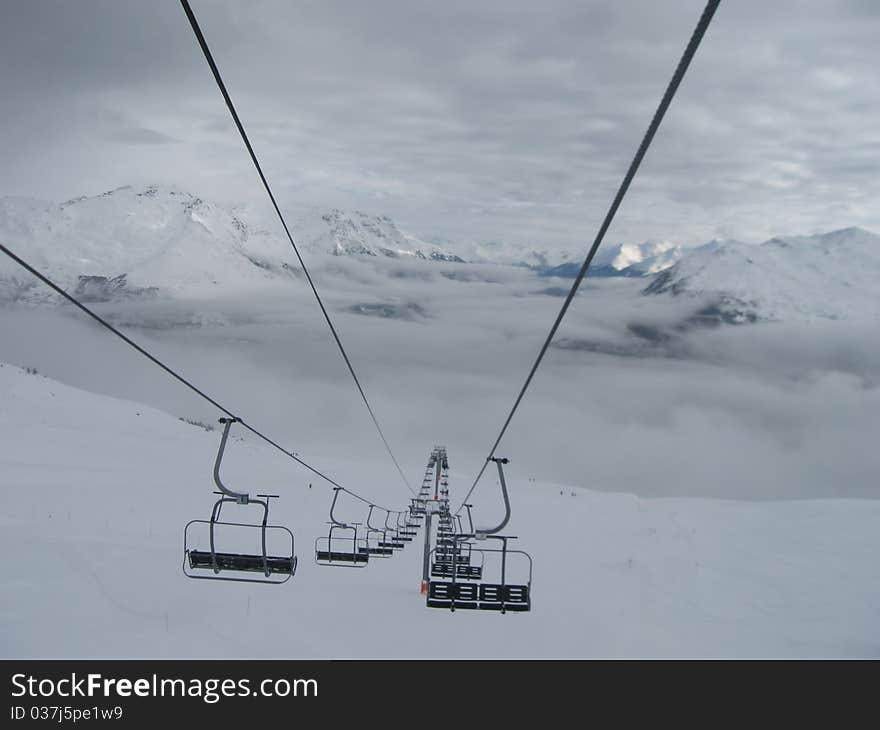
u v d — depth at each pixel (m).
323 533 50.28
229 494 19.25
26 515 41.25
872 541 59.69
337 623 23.61
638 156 8.86
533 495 102.19
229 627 21.91
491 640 23.55
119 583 25.20
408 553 47.00
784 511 81.12
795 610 34.34
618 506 85.56
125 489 59.44
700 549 52.78
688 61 7.25
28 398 116.88
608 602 32.38
